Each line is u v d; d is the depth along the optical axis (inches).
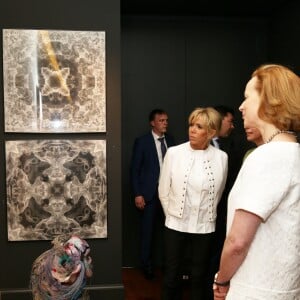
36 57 110.3
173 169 94.7
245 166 41.8
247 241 39.1
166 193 96.7
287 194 39.6
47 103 111.4
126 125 156.3
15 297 113.1
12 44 109.3
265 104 41.4
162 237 155.0
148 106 157.1
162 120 140.7
